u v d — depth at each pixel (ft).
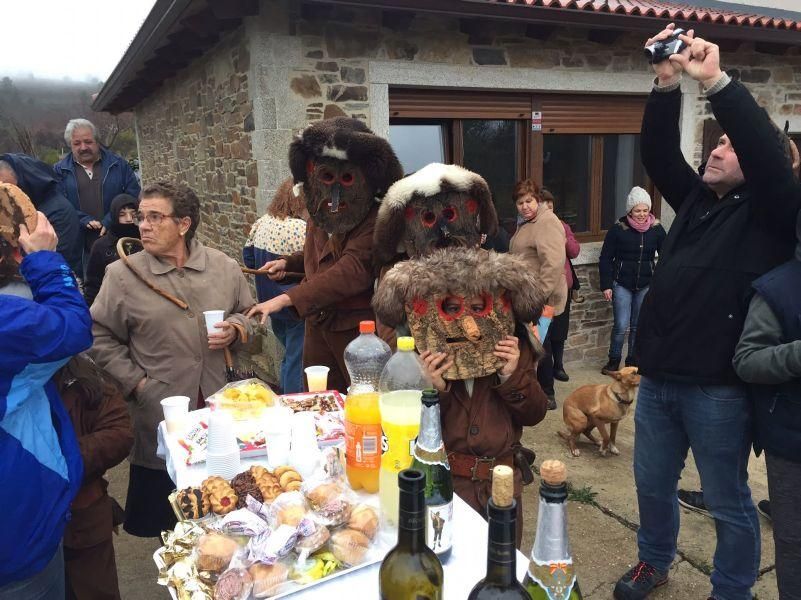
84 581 6.25
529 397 5.80
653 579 7.95
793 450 6.00
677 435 7.27
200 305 8.05
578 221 19.44
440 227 6.42
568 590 2.98
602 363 19.54
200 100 19.77
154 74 23.25
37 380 4.69
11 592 4.73
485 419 5.82
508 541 2.72
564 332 16.98
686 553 9.09
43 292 4.97
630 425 14.20
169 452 5.83
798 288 5.78
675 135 7.29
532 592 3.02
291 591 3.79
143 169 34.73
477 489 5.79
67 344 4.76
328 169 7.95
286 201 11.96
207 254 8.49
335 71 14.33
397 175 8.23
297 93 14.05
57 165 16.81
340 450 5.47
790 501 6.15
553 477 2.96
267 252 11.87
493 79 16.12
